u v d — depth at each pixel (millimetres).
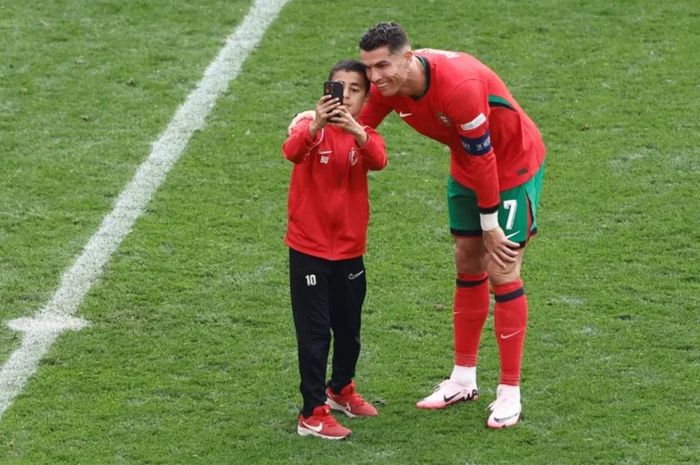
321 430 22391
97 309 27406
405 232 30938
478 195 21953
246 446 22281
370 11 42312
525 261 29391
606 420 22969
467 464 21594
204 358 25469
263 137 35469
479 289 23547
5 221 31031
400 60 21141
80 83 38125
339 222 22016
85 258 29500
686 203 32000
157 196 32438
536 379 24562
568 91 37844
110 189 32719
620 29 41188
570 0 42969
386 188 32938
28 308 27406
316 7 42625
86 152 34500
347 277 22359
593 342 25969
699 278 28578
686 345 25766
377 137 21938
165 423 23062
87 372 24906
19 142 34906
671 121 36156
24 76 38375
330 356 25766
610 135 35500
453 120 21500
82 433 22656
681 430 22547
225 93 37719
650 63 39281
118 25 41469
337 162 21828
